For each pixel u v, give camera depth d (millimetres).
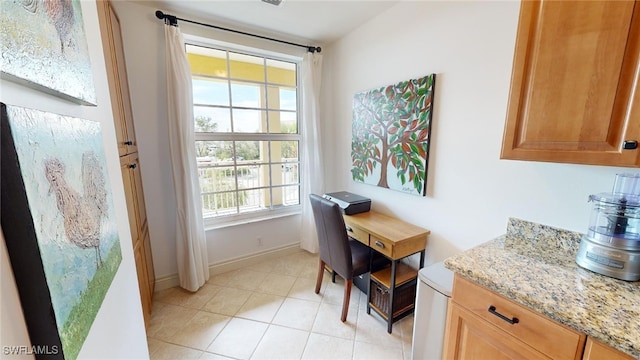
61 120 531
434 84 1746
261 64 2670
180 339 1732
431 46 1756
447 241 1782
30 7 458
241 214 2695
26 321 425
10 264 404
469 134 1582
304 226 2955
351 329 1823
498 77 1413
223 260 2586
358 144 2477
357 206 2281
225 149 2543
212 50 2418
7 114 377
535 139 1028
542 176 1284
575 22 888
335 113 2820
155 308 2039
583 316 746
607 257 949
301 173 2975
